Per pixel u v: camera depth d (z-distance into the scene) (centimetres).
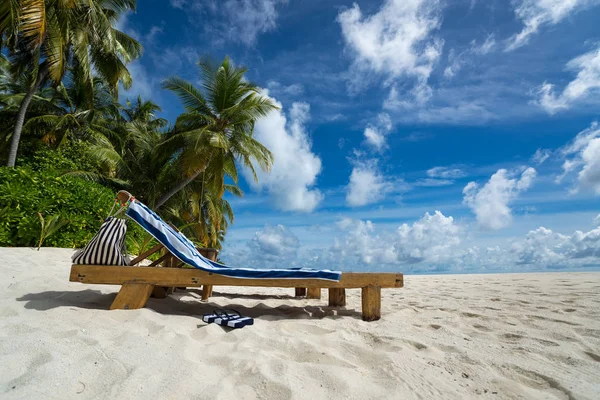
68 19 1156
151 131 2016
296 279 345
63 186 781
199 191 1795
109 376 181
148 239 781
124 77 1548
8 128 1638
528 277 916
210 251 489
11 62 1369
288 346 243
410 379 199
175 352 217
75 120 1625
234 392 174
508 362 228
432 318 362
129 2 1484
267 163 1708
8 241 657
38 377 170
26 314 280
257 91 1608
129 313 304
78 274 322
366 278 358
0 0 959
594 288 569
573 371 217
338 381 190
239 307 420
